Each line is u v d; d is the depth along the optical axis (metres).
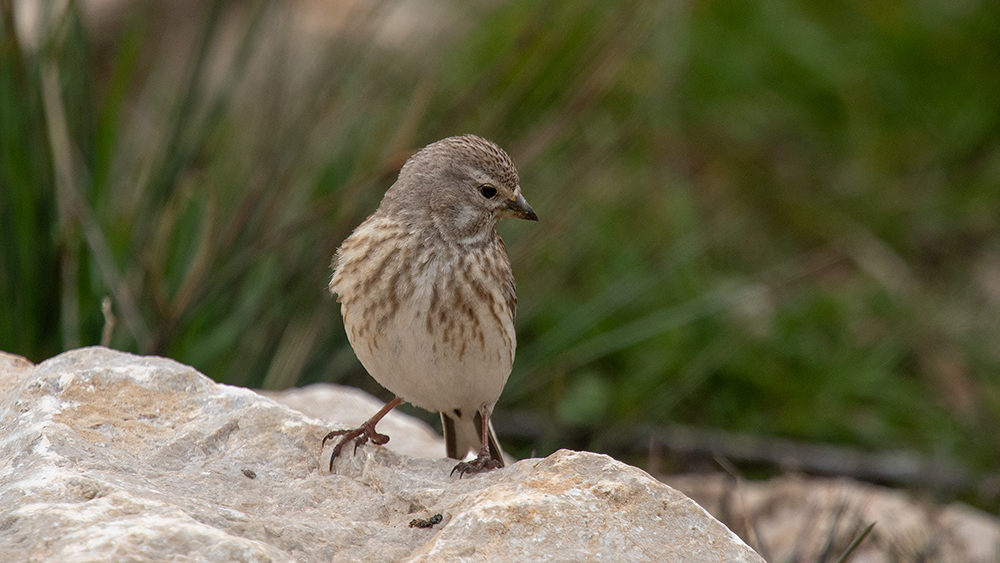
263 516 5.18
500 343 6.59
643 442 11.24
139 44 10.99
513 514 4.98
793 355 12.20
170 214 9.02
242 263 9.02
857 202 14.21
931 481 10.73
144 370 6.08
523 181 10.81
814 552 8.00
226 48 13.59
